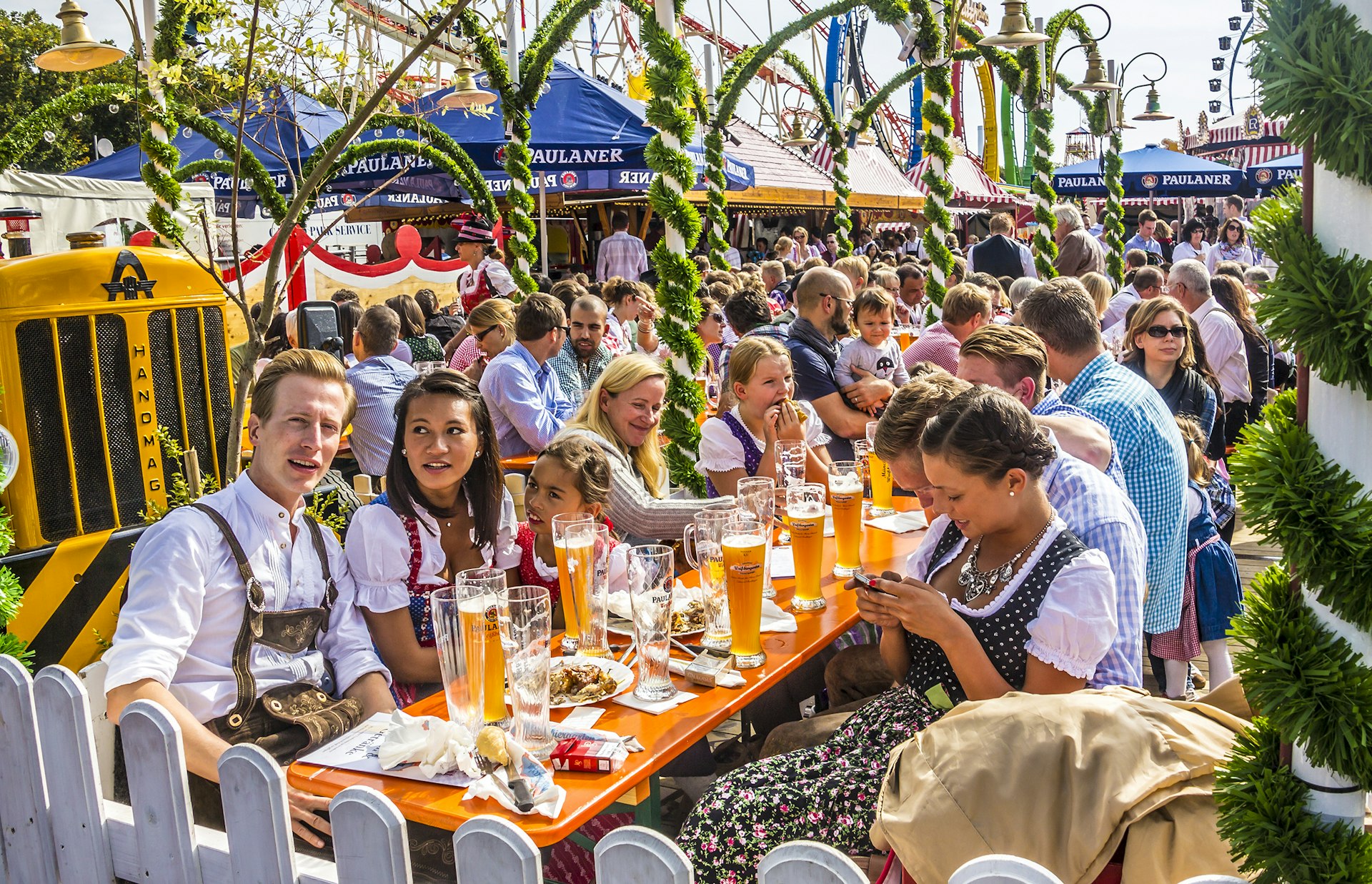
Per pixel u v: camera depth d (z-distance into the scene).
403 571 2.67
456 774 1.93
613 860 1.36
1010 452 2.14
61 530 3.62
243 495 2.44
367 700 2.50
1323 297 1.09
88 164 13.10
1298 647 1.17
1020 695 1.69
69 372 3.60
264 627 2.40
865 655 3.17
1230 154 19.64
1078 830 1.50
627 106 10.91
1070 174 17.23
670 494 4.72
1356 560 1.10
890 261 14.59
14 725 1.90
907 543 3.39
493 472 2.79
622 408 3.68
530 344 5.28
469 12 5.57
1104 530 2.40
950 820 1.56
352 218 14.21
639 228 16.84
